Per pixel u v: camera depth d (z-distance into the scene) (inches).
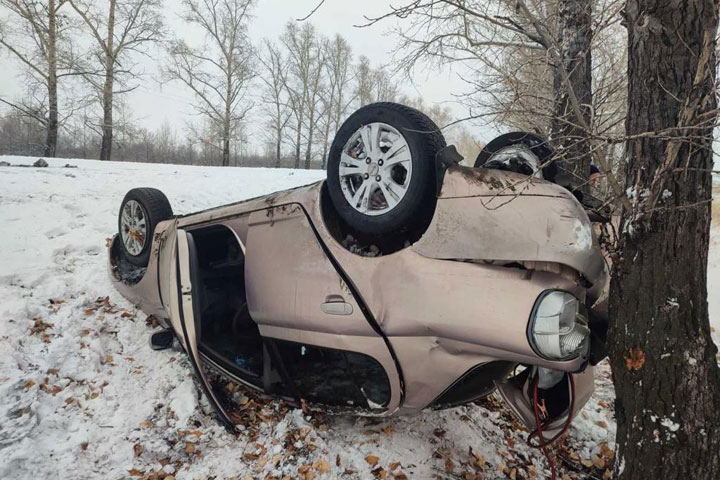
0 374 140.6
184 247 141.9
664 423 92.7
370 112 115.7
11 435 121.8
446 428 144.2
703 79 85.4
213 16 1512.1
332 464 124.8
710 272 285.7
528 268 93.9
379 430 138.6
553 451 144.4
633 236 96.3
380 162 113.6
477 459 133.8
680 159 92.2
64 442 125.9
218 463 124.6
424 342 105.6
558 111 161.3
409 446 134.0
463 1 142.0
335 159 121.1
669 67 92.0
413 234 114.5
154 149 2146.9
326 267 119.9
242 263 170.6
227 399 148.9
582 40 179.0
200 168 708.7
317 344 122.1
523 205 95.6
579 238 90.4
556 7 176.4
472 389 119.5
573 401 107.0
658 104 92.9
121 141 1213.7
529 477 131.7
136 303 188.1
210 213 155.6
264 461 125.1
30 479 113.2
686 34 90.7
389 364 112.0
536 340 89.4
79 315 180.1
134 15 1152.2
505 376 121.8
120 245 213.6
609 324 101.9
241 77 1546.5
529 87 147.0
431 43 181.0
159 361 164.1
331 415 143.1
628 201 97.0
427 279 102.8
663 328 93.3
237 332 170.2
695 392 92.4
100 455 123.6
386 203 113.2
